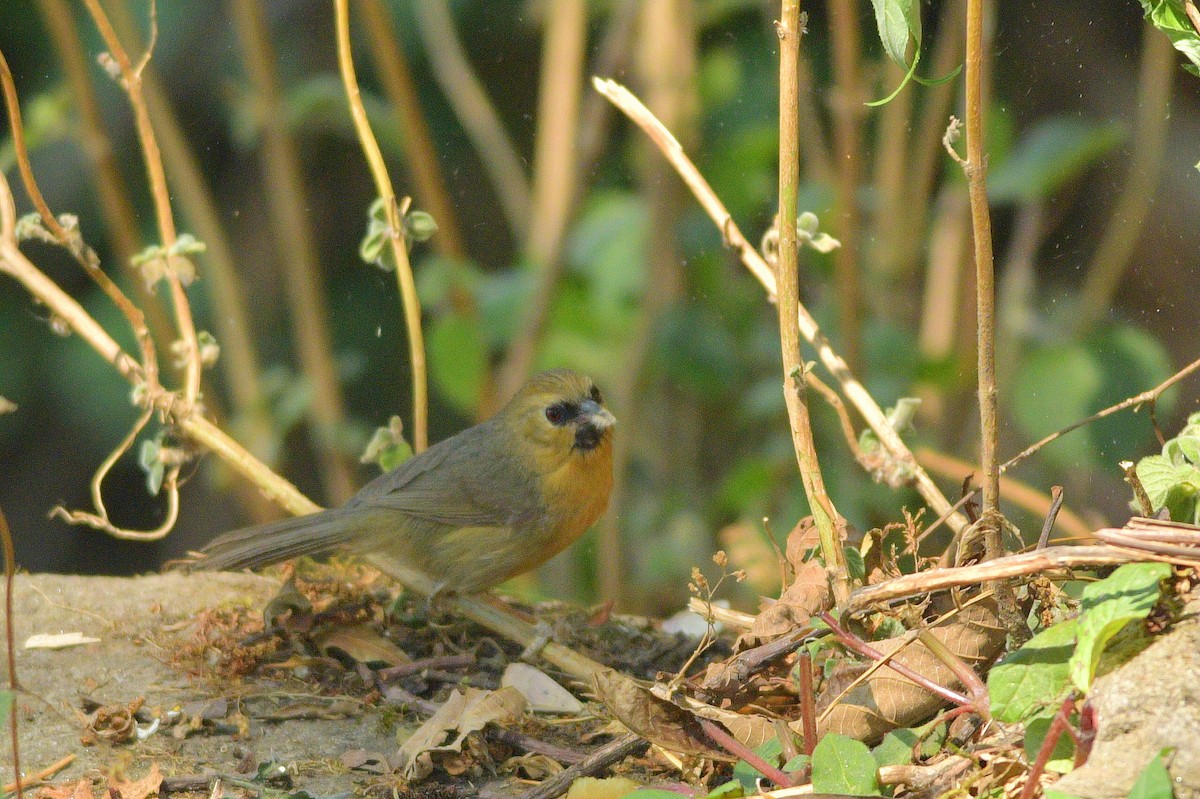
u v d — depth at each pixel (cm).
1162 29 641
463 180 1606
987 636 602
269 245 1570
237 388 1234
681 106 1214
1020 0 1374
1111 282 1188
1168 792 437
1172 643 498
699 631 859
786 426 1216
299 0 1552
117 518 1585
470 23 1566
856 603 572
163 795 631
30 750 661
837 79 1053
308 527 856
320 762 665
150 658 765
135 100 952
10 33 1477
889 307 1210
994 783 532
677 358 1208
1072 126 1134
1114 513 1141
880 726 590
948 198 1234
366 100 1228
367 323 1580
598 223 1280
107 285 914
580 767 616
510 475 870
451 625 827
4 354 1491
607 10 1412
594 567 1279
